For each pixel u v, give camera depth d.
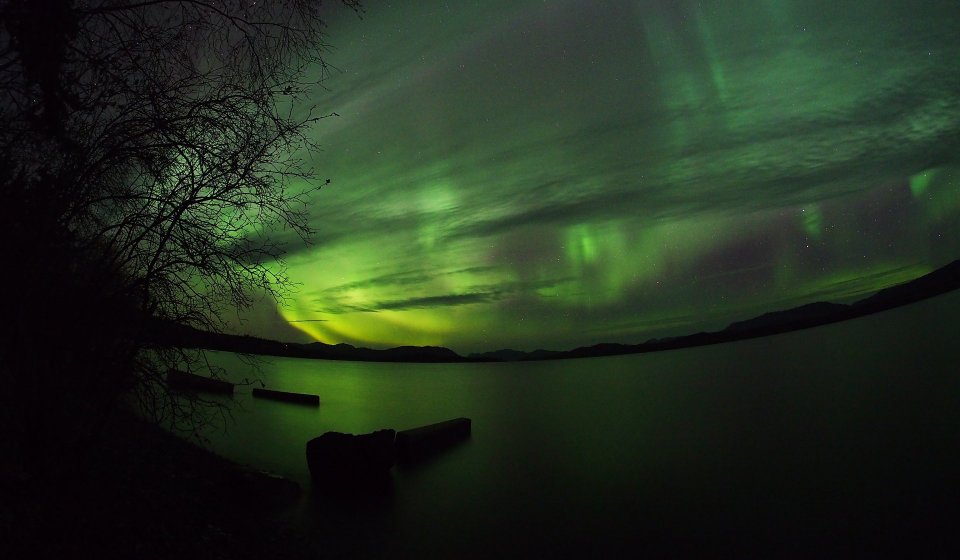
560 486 8.53
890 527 5.85
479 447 11.56
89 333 4.38
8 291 3.94
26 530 3.60
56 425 4.40
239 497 6.81
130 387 4.64
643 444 11.18
